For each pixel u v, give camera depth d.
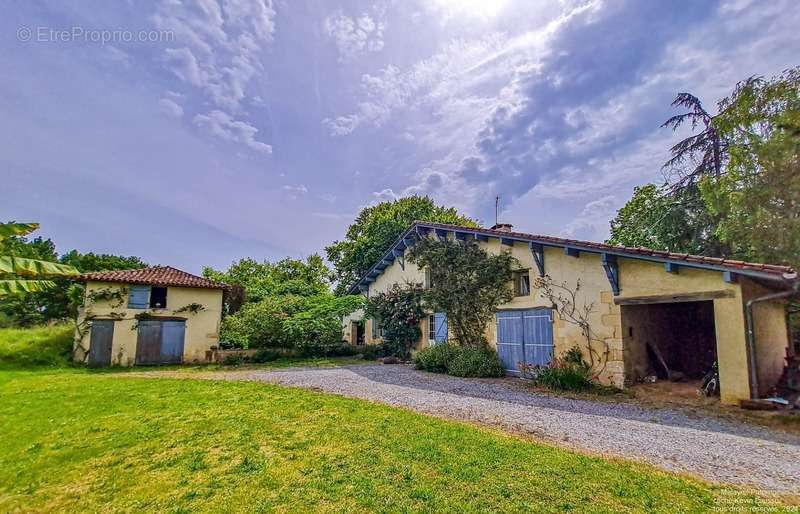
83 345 15.50
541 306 10.85
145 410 7.19
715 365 7.98
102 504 3.84
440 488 3.79
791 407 6.72
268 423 6.14
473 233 13.00
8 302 25.97
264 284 24.09
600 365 9.23
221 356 16.50
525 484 3.85
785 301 9.23
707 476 4.13
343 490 3.83
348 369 13.30
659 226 13.37
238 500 3.75
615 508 3.39
